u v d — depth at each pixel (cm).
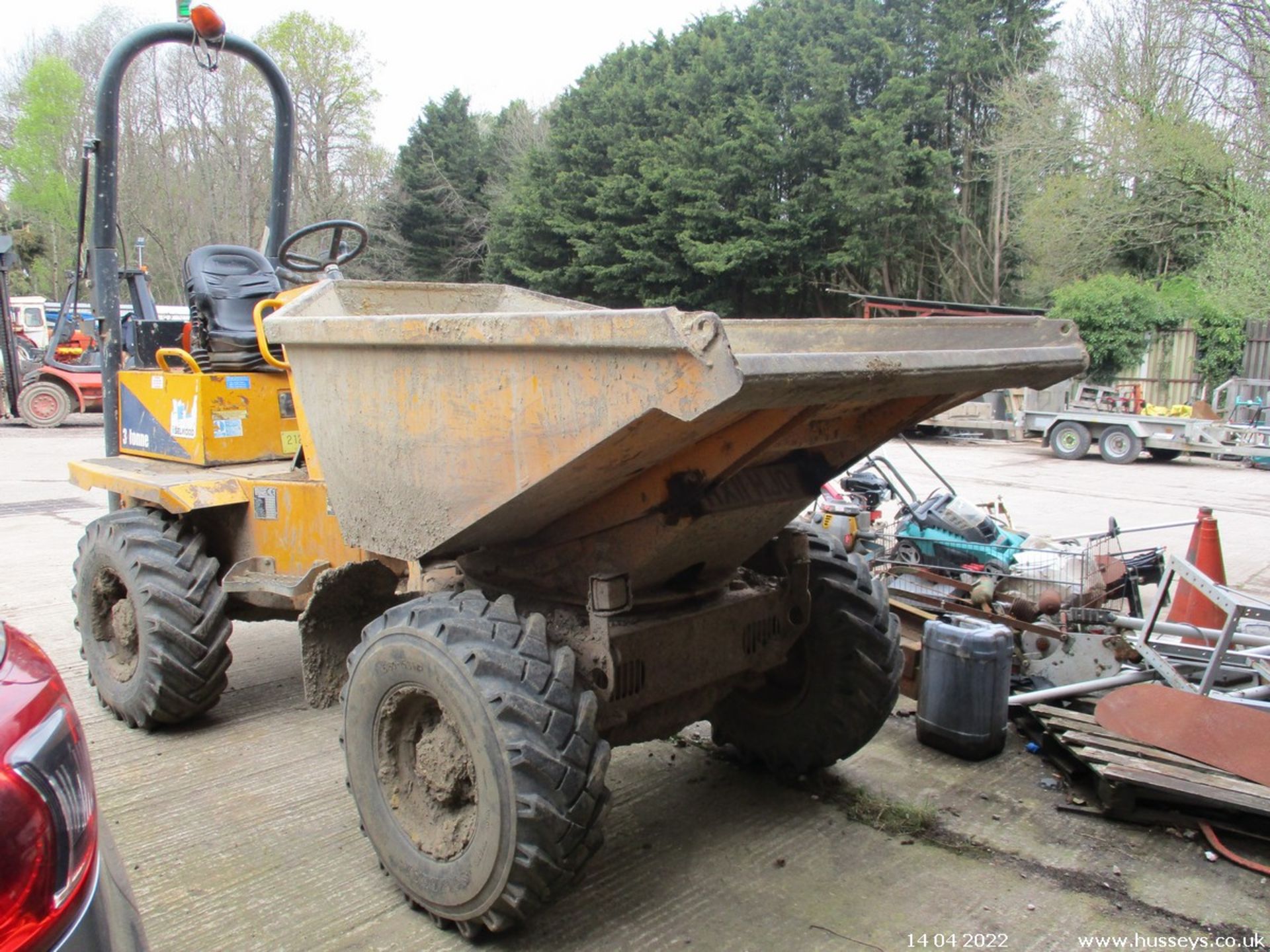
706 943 262
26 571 711
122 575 399
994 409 1755
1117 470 1352
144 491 398
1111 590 530
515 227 2930
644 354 200
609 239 2652
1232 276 1908
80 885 140
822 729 342
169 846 314
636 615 281
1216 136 2012
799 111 2439
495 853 238
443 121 3806
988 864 306
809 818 336
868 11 2594
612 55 3080
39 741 140
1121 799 330
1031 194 2386
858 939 264
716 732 379
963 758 386
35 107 3634
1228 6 1948
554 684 245
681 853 311
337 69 3597
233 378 436
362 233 476
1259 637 410
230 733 412
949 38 2575
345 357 281
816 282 2577
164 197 3181
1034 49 2600
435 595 272
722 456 239
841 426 272
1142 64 2177
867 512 647
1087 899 286
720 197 2539
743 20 2928
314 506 375
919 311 1641
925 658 395
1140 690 374
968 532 578
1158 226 2120
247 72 3228
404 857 269
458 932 266
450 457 254
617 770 375
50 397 1808
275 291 457
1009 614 489
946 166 2498
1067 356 260
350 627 339
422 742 265
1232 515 966
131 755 388
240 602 414
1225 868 304
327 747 397
